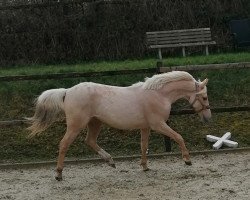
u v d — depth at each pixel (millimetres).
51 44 14484
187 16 15148
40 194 6961
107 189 7043
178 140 7531
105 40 14648
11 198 6820
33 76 9180
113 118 7492
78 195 6832
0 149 9328
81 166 8523
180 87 7668
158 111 7535
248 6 15469
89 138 7926
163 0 14992
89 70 11352
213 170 7820
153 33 13930
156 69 9250
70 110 7418
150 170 8008
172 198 6469
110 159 7883
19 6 14344
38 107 7547
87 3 14695
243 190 6699
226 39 15195
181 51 14703
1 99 10523
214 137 9398
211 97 10734
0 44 14328
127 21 14758
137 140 9555
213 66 9305
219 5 15297
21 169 8547
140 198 6531
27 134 9625
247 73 11359
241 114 10172
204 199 6383
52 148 9336
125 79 10945
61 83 10914
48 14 14492
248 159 8477
